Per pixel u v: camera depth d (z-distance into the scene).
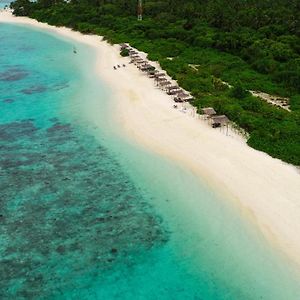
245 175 38.91
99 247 31.17
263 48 78.12
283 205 34.38
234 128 48.50
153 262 29.70
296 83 63.38
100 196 37.28
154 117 52.78
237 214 33.88
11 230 33.06
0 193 37.94
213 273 28.61
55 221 34.09
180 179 39.22
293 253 29.55
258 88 63.41
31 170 41.84
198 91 59.66
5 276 28.64
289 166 40.06
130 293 27.36
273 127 46.84
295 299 26.27
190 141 46.06
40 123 53.34
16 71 77.69
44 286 27.88
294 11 101.25
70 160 43.69
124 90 63.59
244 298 26.64
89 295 27.23
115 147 46.03
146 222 33.72
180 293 27.28
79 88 66.31
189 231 32.50
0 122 53.75
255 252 29.97
